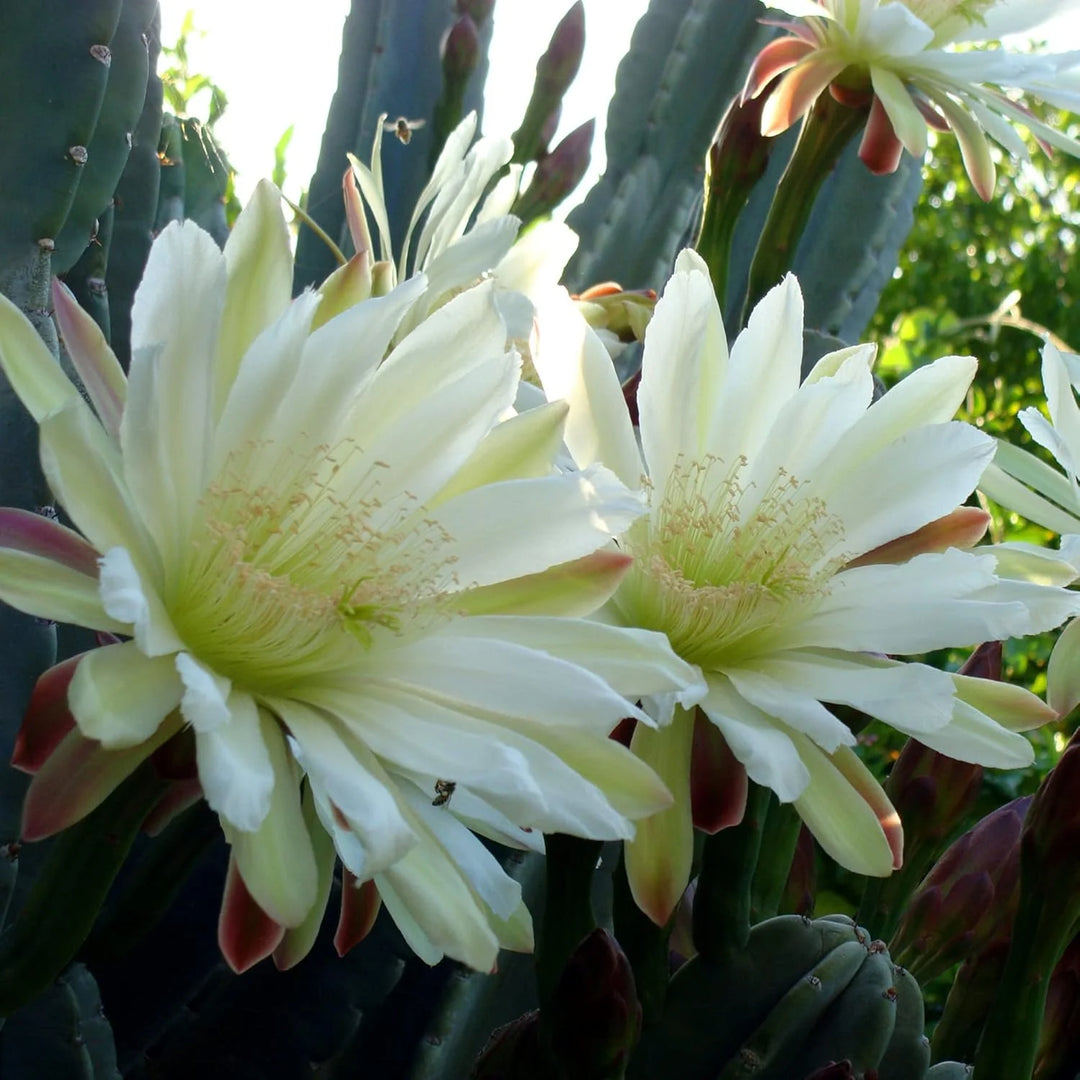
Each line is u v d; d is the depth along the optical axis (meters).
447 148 0.79
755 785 0.62
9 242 0.62
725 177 0.81
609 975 0.57
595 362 0.61
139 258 0.79
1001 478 0.76
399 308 0.56
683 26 1.06
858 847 0.58
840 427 0.63
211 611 0.54
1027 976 0.65
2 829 0.59
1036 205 3.33
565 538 0.56
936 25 0.89
